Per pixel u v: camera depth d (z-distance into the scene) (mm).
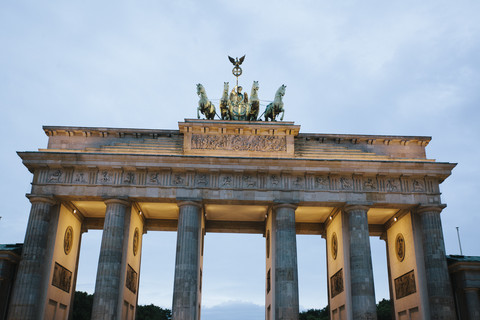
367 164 67312
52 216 66125
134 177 66562
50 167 66250
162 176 66875
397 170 67750
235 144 69688
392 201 67188
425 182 68812
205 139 69750
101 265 61500
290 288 61531
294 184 67312
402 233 73188
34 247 61781
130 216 67062
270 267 68125
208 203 67750
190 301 60344
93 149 69312
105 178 66125
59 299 67500
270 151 69500
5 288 62781
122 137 71438
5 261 62438
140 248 76750
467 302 64125
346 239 67625
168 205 71938
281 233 64688
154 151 69688
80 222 77688
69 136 71000
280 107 72938
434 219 66688
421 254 67125
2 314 61625
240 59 81188
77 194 65125
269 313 68625
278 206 66062
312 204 67562
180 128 69938
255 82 75562
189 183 66438
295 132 70500
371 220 80062
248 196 66125
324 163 67125
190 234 63750
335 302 72062
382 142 73062
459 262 64812
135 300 72938
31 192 64875
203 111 73250
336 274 71812
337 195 67062
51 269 63719
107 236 63000
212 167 66312
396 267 75688
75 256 75188
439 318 61438
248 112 74000
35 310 60062
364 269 63219
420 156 72625
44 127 70375
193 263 62719
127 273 66438
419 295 65188
